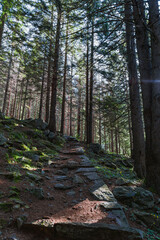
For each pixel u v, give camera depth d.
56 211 3.14
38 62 11.65
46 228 2.43
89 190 4.34
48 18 10.72
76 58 15.23
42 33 9.81
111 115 11.56
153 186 4.52
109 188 4.61
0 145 5.91
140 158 7.01
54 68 11.76
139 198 3.85
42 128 11.95
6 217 2.57
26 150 6.76
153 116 4.73
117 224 2.73
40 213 2.96
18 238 2.21
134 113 7.44
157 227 3.03
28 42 10.16
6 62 19.31
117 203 3.56
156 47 4.81
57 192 4.16
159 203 3.85
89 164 6.80
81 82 21.30
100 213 3.12
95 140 33.69
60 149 9.71
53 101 12.02
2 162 4.77
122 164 9.99
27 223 2.49
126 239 2.28
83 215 3.01
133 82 7.60
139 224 3.05
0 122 8.90
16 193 3.36
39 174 5.06
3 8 7.05
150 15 4.95
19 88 30.53
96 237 2.30
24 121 12.22
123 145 28.77
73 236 2.32
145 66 5.18
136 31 5.31
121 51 7.80
